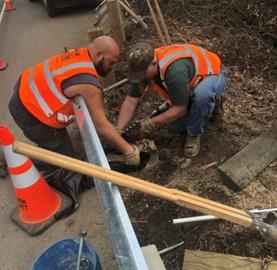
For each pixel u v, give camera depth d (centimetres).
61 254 239
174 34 472
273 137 311
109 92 400
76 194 307
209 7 499
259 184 290
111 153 324
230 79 404
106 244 275
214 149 329
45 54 539
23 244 284
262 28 454
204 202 210
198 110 300
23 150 184
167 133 349
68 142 328
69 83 271
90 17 627
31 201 287
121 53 450
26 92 290
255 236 256
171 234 269
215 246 256
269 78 404
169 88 285
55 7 639
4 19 683
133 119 371
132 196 299
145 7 520
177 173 313
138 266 138
